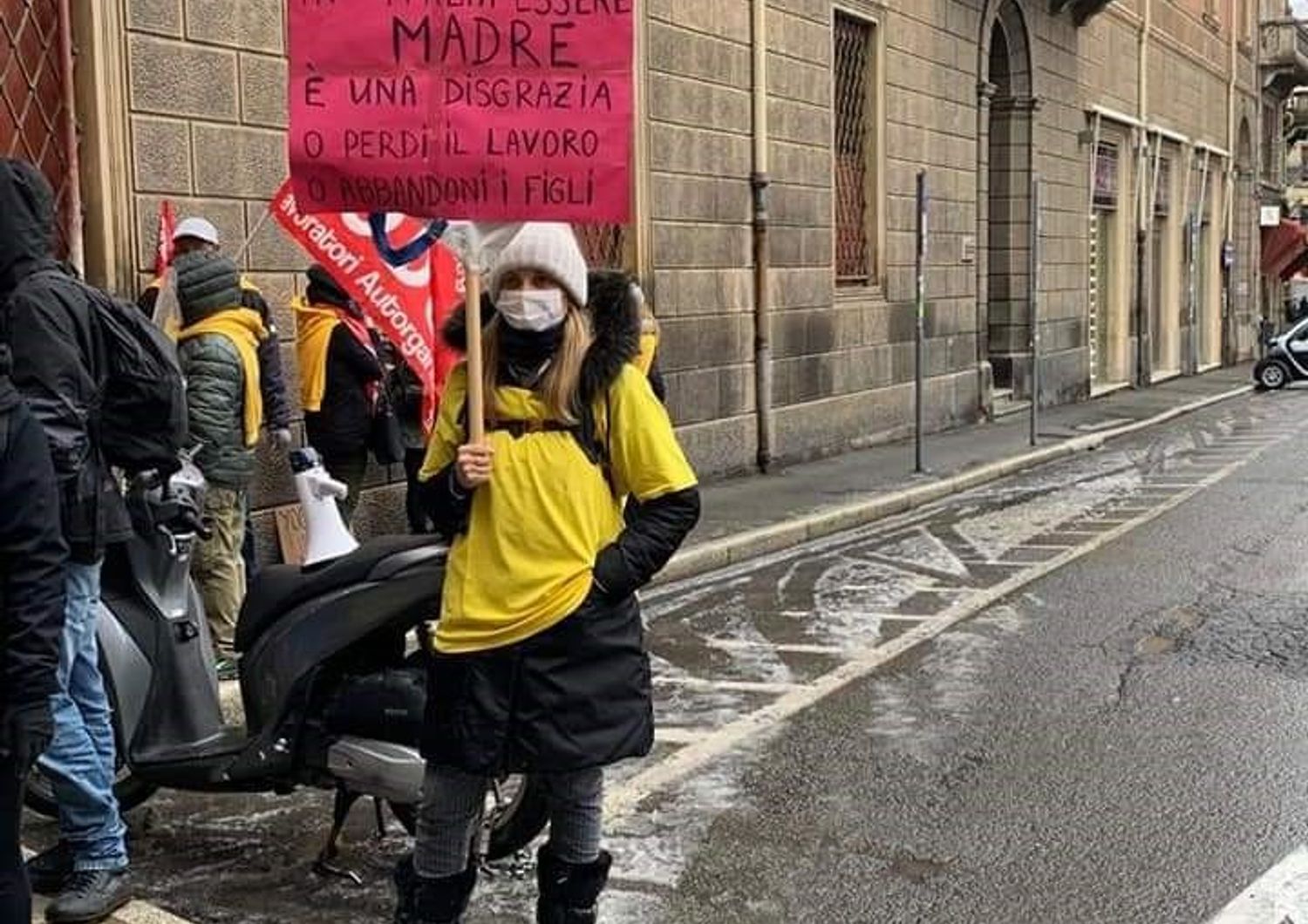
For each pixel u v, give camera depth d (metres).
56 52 8.05
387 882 4.85
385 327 8.16
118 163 8.22
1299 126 49.66
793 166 15.46
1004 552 11.04
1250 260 40.78
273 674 4.65
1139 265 29.28
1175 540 11.42
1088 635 8.23
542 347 3.74
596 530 3.71
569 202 4.06
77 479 4.12
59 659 3.50
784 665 7.66
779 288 15.29
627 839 5.23
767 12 14.85
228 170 8.90
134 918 4.43
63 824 4.47
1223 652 7.80
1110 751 6.17
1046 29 23.39
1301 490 14.27
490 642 3.66
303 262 9.39
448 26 4.05
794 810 5.51
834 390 16.53
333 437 8.52
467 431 3.80
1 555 3.22
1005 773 5.90
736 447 14.58
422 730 3.87
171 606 5.07
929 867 4.97
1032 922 4.55
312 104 4.10
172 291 7.10
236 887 4.81
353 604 4.57
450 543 4.01
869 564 10.62
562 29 4.02
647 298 13.10
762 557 10.98
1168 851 5.10
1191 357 33.69
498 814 4.83
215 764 4.80
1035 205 18.48
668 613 9.00
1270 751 6.14
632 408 3.72
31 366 4.04
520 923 4.52
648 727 3.79
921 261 14.99
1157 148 30.47
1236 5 37.47
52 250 4.26
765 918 4.58
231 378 7.04
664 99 13.26
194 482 5.09
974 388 20.66
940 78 19.19
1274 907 4.66
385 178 4.11
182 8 8.58
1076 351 25.53
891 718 6.67
